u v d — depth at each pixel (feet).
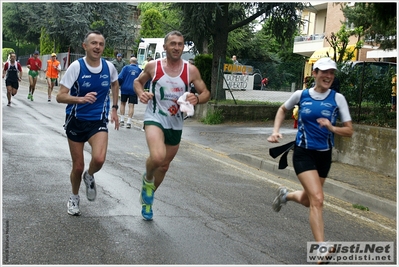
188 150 38.86
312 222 16.78
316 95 17.56
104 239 17.62
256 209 23.04
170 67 19.33
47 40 131.03
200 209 22.18
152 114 19.49
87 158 31.27
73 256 16.02
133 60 48.39
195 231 19.15
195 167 31.99
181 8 59.16
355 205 26.11
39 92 86.43
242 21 62.44
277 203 19.62
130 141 39.70
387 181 30.71
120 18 118.32
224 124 55.52
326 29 110.93
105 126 19.95
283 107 18.35
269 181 29.99
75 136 19.74
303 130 17.63
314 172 17.37
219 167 32.96
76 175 19.98
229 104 57.47
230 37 110.93
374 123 36.55
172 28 94.17
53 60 68.74
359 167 34.73
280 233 19.77
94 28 112.68
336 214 24.13
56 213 20.13
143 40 106.83
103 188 24.35
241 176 30.68
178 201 23.18
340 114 17.54
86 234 18.01
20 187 23.40
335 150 36.86
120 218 20.07
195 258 16.49
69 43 121.60
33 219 19.22
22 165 27.73
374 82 37.11
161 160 18.83
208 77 63.82
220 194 25.25
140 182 26.16
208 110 56.95
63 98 18.94
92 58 19.33
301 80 63.31
